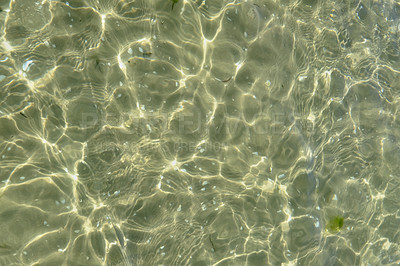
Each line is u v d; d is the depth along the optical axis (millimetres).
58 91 2312
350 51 3188
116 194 2348
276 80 2807
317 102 2953
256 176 2662
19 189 2107
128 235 2305
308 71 2949
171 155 2523
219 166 2604
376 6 3381
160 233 2383
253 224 2568
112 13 2492
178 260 2367
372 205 2992
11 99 2189
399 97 3316
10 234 2027
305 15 3008
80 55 2391
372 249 2920
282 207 2664
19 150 2164
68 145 2289
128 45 2512
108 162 2371
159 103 2535
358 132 3082
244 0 2770
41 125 2242
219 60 2684
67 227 2160
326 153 2926
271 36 2816
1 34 2209
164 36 2588
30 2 2283
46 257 2068
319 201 2783
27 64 2250
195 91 2617
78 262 2123
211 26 2682
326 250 2707
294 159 2781
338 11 3154
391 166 3160
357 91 3133
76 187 2252
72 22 2389
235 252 2477
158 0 2590
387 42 3414
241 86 2719
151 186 2441
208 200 2531
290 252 2586
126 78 2484
